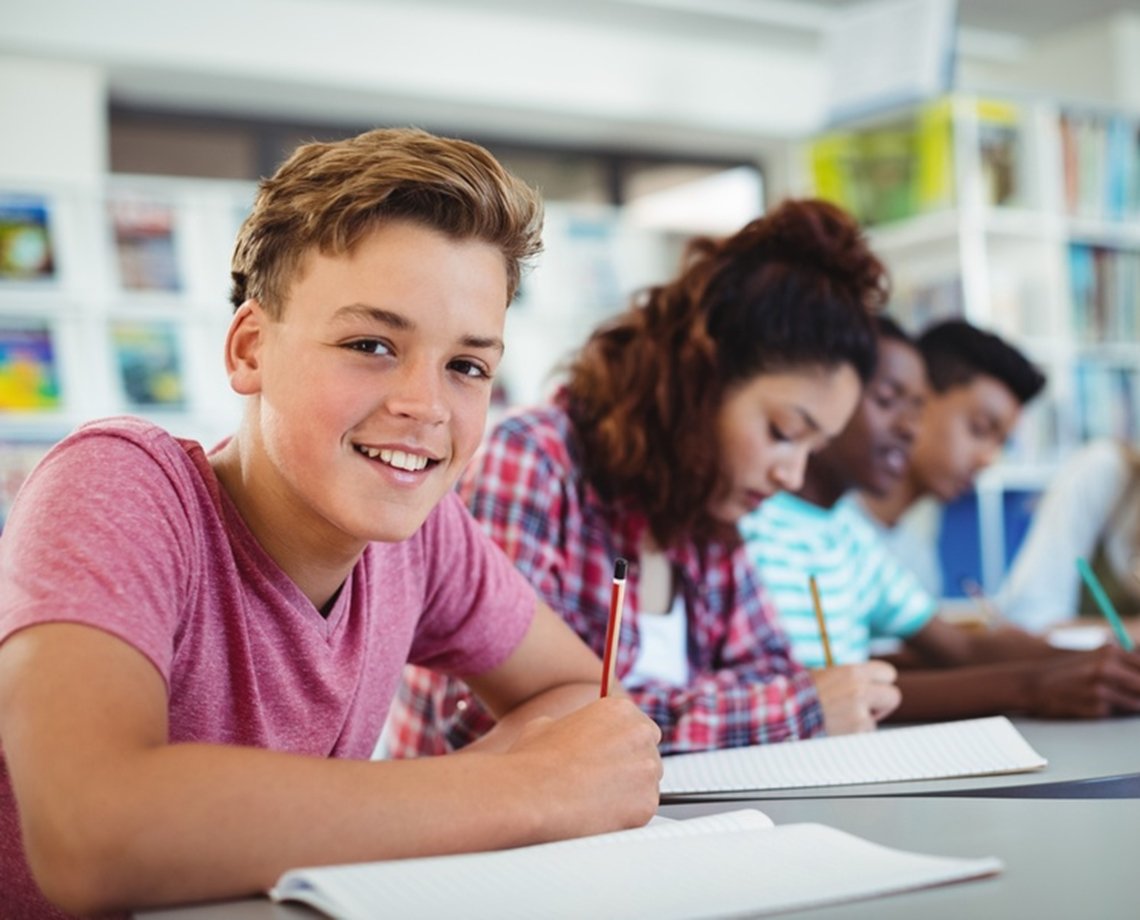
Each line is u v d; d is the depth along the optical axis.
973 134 4.34
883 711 1.55
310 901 0.71
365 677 1.12
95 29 5.08
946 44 4.33
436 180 0.92
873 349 1.64
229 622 1.00
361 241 0.92
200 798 0.73
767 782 1.20
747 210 6.91
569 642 1.34
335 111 5.86
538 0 5.75
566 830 0.84
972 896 0.71
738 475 1.62
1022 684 1.70
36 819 0.73
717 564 1.70
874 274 1.68
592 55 6.06
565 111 6.06
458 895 0.69
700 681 1.60
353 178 0.92
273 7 5.38
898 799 1.06
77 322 4.73
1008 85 6.70
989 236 4.53
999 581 4.43
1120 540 3.54
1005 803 1.02
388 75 5.61
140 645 0.81
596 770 0.87
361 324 0.92
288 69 5.42
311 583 1.05
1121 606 3.51
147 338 4.80
